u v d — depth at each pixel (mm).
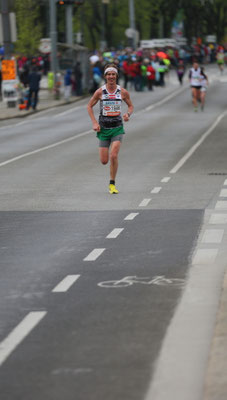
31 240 26312
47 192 36812
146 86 144250
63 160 50156
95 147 57938
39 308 18344
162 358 14711
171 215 30000
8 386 13586
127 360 14641
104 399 12867
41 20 168375
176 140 61812
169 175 41875
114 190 35906
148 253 23797
